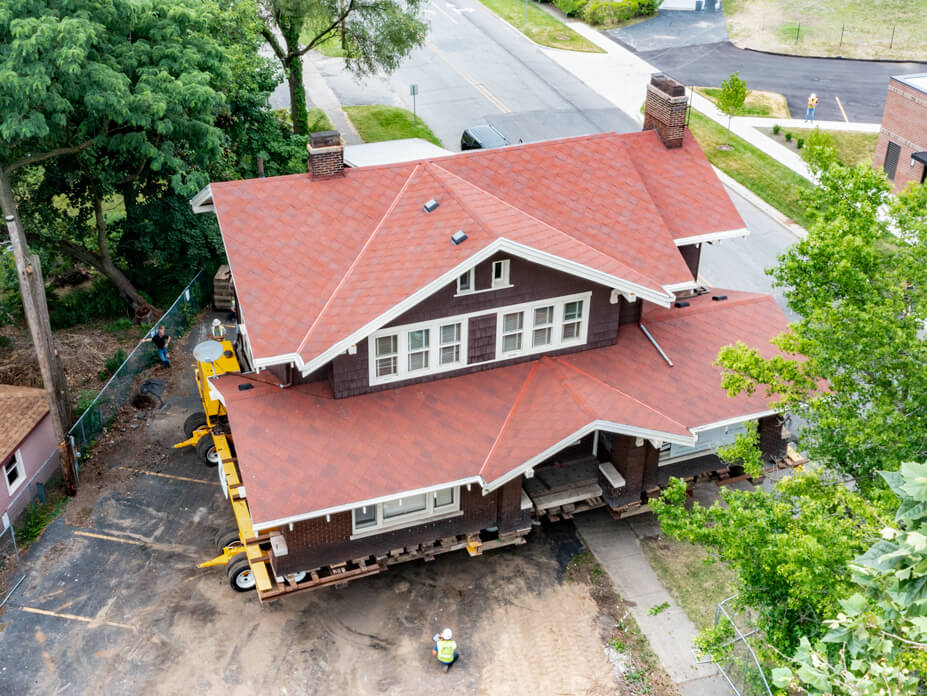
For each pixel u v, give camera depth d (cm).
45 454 2884
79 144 3250
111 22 3052
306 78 5947
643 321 2873
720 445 2750
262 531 2400
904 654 1243
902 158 4641
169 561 2595
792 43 6619
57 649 2322
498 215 2614
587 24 7075
